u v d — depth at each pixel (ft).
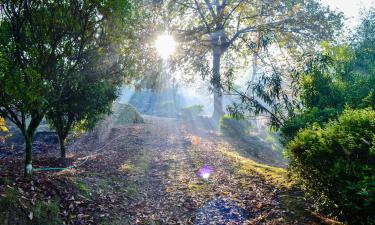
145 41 53.72
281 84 31.86
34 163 28.37
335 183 13.38
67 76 21.15
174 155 39.88
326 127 16.06
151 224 18.60
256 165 32.99
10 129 48.39
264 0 65.51
